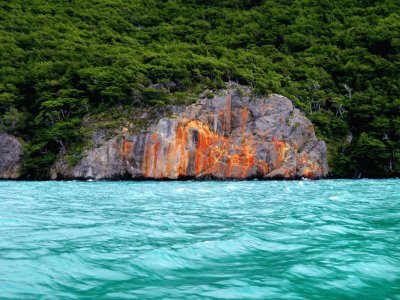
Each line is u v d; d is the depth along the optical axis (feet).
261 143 171.63
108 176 164.25
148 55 209.05
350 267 27.17
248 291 22.11
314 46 250.57
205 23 287.07
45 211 55.31
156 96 178.70
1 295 20.63
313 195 83.35
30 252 29.96
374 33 247.70
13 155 181.27
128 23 287.07
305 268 26.81
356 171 186.29
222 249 32.53
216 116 171.83
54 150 182.19
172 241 35.09
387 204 65.05
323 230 41.22
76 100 186.19
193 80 189.16
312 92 209.36
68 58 220.43
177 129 164.45
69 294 21.16
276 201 69.97
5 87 200.64
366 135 186.19
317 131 192.65
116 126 171.73
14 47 233.96
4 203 65.92
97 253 30.17
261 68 214.48
